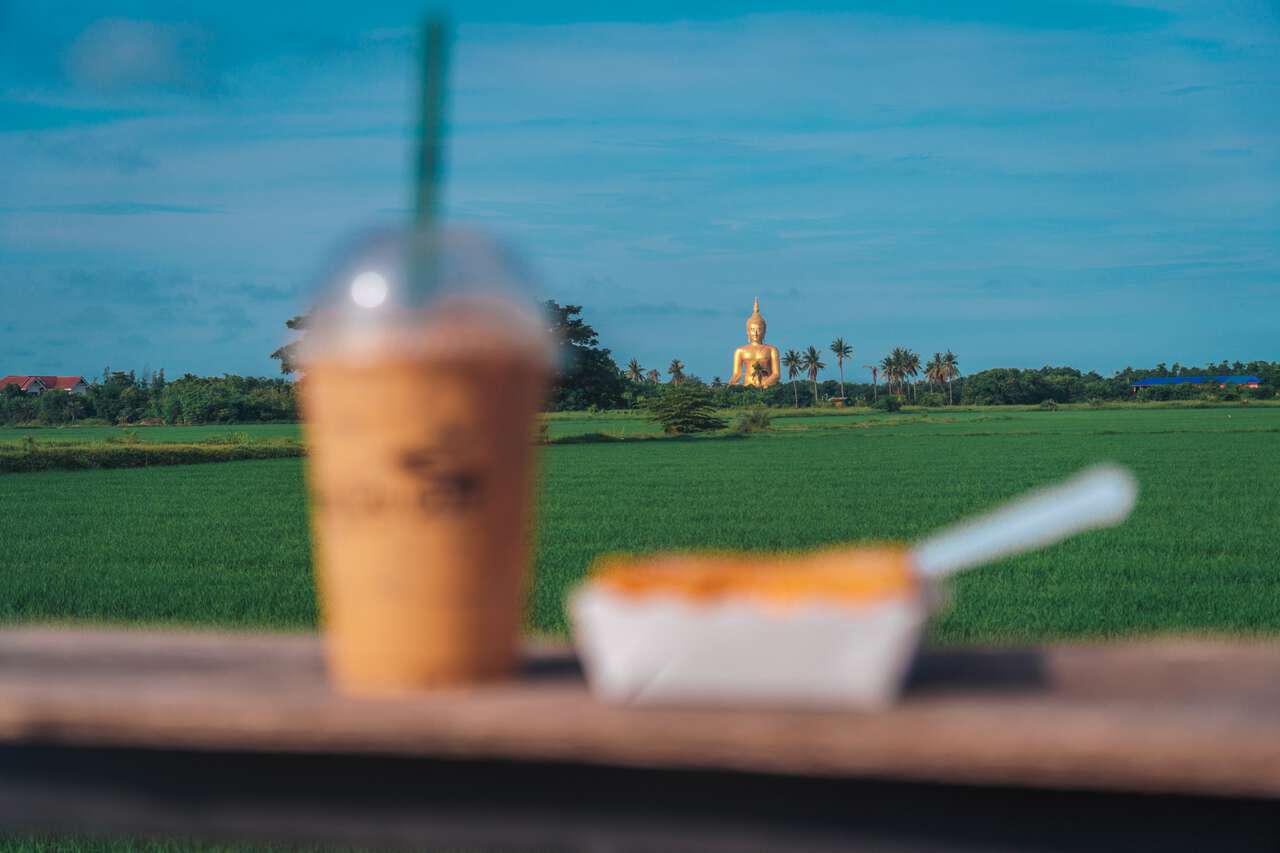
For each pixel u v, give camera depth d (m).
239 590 13.43
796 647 1.11
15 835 4.09
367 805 1.25
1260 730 1.03
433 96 1.27
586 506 27.30
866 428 85.62
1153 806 1.14
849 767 1.07
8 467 43.69
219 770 1.28
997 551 1.21
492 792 1.22
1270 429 74.00
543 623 10.30
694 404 75.38
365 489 1.22
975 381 158.00
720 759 1.08
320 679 1.33
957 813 1.15
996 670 1.33
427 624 1.23
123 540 20.36
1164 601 11.97
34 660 1.47
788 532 21.44
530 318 1.31
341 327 1.23
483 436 1.23
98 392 132.75
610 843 1.20
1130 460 44.22
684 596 1.14
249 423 123.69
